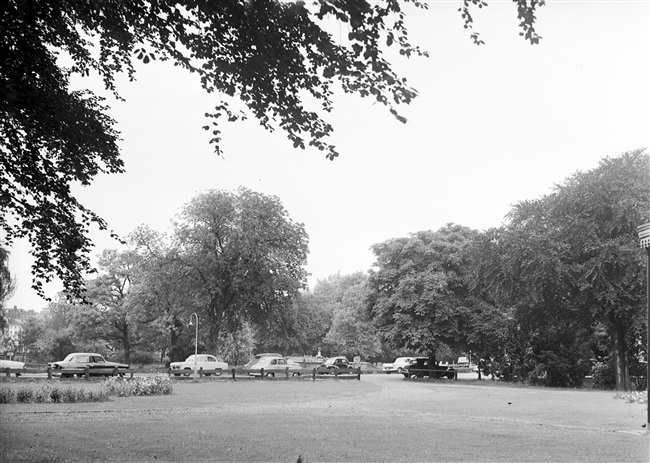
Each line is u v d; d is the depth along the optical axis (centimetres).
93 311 6806
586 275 3803
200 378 4391
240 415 1864
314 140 1026
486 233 4538
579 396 3103
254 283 5653
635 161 4016
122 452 1099
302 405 2355
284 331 6181
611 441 1325
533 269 4072
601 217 3997
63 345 7281
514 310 4591
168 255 5841
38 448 1115
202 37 945
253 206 5834
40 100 1197
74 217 1383
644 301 3666
